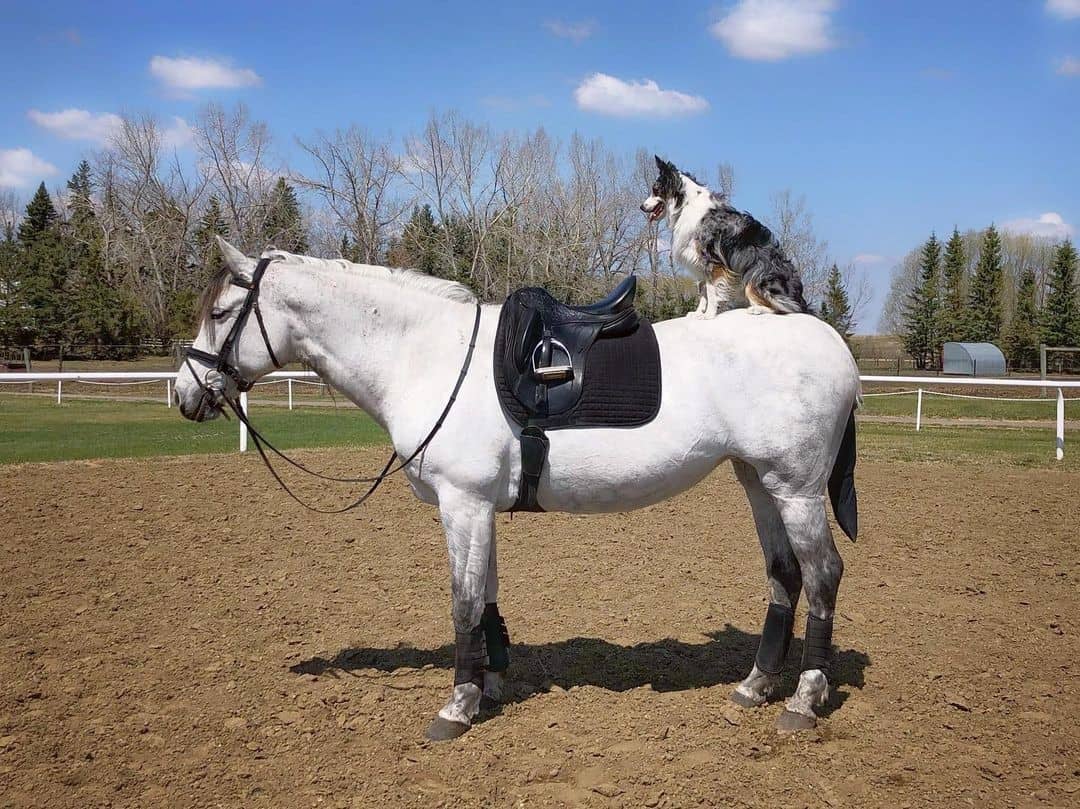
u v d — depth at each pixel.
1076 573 6.68
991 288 54.81
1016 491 10.02
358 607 5.92
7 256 47.06
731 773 3.60
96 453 12.41
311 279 4.07
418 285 4.12
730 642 5.28
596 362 3.90
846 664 4.86
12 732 3.96
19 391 27.67
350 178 32.59
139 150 47.12
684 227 4.70
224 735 3.97
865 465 12.05
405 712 4.23
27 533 7.65
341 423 17.19
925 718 4.13
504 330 3.93
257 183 38.03
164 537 7.66
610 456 3.88
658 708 4.29
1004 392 29.92
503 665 4.39
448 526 3.95
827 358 4.06
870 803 3.36
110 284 46.09
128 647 5.08
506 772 3.64
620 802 3.39
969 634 5.34
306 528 8.13
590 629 5.52
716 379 3.94
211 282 4.12
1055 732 3.95
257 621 5.59
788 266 4.42
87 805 3.37
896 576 6.66
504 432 3.89
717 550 7.55
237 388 4.23
